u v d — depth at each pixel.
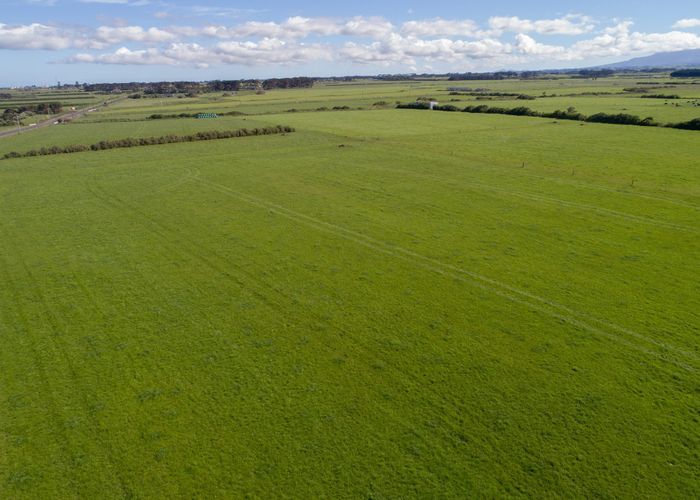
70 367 24.66
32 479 17.98
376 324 27.92
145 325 28.45
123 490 17.45
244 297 31.64
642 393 21.75
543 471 17.80
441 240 40.75
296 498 16.92
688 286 31.44
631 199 50.75
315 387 22.66
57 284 34.25
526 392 21.97
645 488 17.05
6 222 49.22
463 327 27.41
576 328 26.97
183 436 19.86
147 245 41.41
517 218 45.81
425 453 18.69
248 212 49.94
